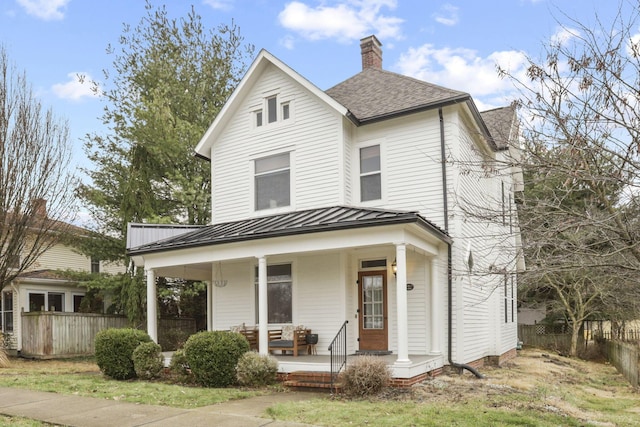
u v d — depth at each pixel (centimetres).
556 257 660
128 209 2033
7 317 2128
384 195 1390
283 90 1541
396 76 1598
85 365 1688
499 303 1625
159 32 2272
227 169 1633
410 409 827
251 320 1512
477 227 1465
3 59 1708
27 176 1714
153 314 1409
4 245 1722
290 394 1019
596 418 882
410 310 1320
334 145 1431
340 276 1367
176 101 2205
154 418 797
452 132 1321
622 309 1980
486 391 992
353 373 985
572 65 596
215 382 1106
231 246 1268
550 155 632
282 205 1513
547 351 2242
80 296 2475
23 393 1012
